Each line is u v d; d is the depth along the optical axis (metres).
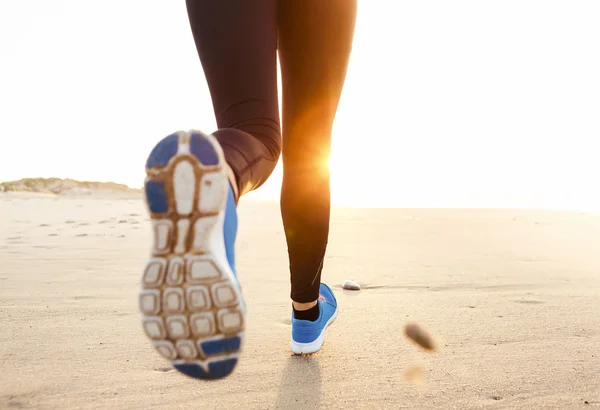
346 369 1.50
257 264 3.67
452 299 2.51
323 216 1.50
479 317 2.13
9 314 2.10
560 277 3.14
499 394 1.33
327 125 1.43
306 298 1.58
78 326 1.92
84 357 1.58
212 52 1.15
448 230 6.86
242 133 1.01
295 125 1.42
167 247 0.82
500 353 1.66
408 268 3.52
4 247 4.48
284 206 1.50
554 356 1.63
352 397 1.30
